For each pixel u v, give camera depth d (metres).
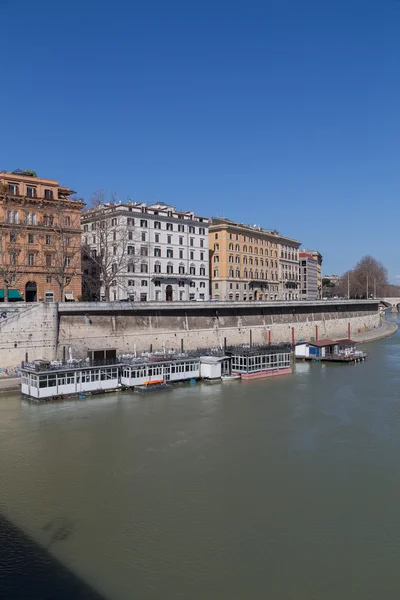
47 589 22.12
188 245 112.06
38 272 79.88
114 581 22.73
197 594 21.94
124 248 86.25
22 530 26.81
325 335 112.31
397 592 22.12
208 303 82.38
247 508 29.27
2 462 35.62
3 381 57.31
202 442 40.16
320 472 34.28
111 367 57.59
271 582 22.77
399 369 74.88
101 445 39.19
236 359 68.38
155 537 26.25
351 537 26.31
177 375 63.31
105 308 68.69
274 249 149.12
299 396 56.47
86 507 29.28
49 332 62.94
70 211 83.94
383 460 36.34
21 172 85.69
